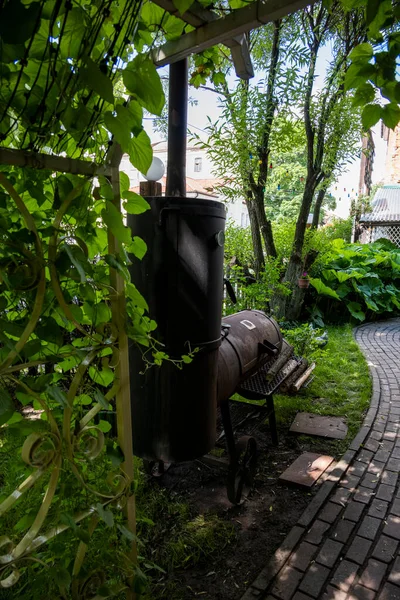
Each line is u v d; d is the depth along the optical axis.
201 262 1.87
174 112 1.91
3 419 0.91
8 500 0.97
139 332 1.28
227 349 2.41
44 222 1.21
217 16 1.31
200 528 2.18
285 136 5.16
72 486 1.19
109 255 1.10
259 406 3.14
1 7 0.76
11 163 0.92
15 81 0.92
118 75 1.07
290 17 4.92
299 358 4.36
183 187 1.98
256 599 1.73
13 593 1.22
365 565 1.94
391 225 12.20
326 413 3.73
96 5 0.94
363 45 1.45
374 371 4.96
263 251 6.74
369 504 2.41
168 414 1.95
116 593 1.30
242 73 1.81
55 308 1.11
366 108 1.58
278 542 2.12
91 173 1.08
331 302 7.93
